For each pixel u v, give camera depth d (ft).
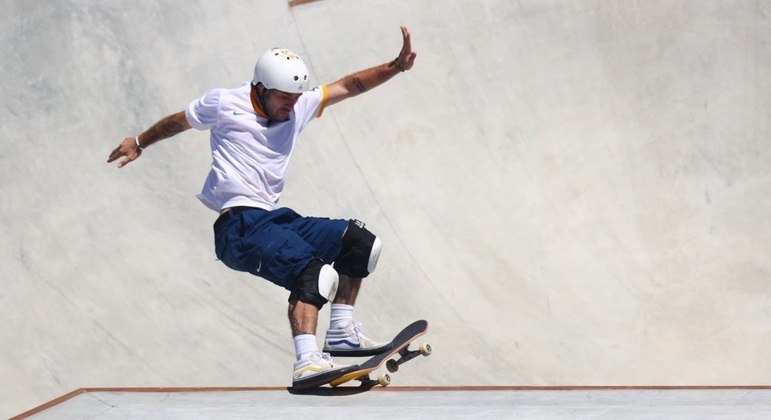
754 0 168.55
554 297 148.77
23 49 169.58
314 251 66.69
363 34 170.09
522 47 168.96
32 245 152.87
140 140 70.38
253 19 171.12
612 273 151.74
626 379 138.31
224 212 66.08
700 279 151.23
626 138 163.22
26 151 161.17
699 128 163.73
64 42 169.99
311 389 66.69
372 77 69.10
